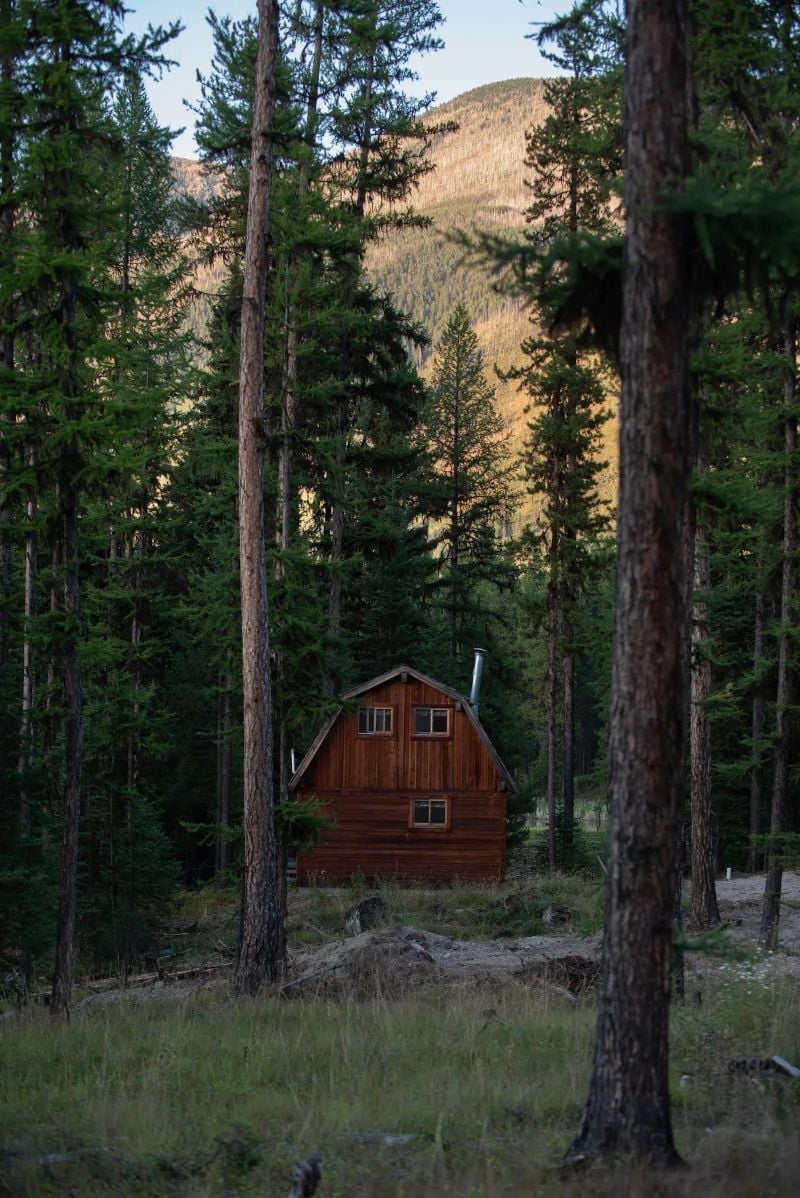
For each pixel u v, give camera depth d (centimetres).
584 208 3550
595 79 1454
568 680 4462
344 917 3222
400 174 3341
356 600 4478
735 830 4312
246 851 1920
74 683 1752
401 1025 1395
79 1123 1009
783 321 823
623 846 776
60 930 1739
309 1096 1081
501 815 4078
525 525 4347
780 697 2189
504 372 4219
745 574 2288
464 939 2870
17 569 3089
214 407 3444
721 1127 860
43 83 1609
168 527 3484
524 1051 1259
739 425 1395
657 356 791
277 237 2384
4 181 1716
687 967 1909
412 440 5459
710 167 855
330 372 3506
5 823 2075
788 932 2709
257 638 1936
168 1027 1441
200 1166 840
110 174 1756
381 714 4128
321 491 2759
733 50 1174
